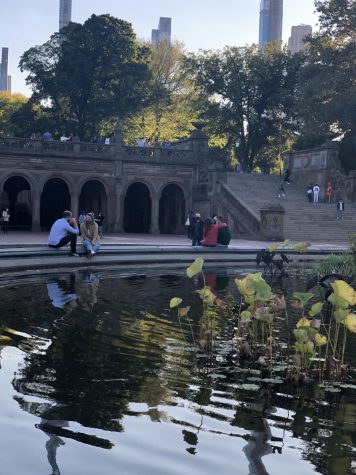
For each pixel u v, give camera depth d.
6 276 15.32
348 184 44.59
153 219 43.25
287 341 7.95
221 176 40.62
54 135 57.44
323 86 45.94
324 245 30.97
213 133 60.81
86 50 56.47
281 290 13.84
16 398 4.94
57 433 4.18
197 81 58.75
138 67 57.25
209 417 4.70
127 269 18.55
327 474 3.72
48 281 14.27
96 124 58.47
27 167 39.84
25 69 58.56
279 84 56.84
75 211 41.22
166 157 43.16
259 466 3.79
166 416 4.67
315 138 52.00
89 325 8.45
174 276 16.53
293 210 39.72
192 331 8.24
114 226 42.28
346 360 6.97
